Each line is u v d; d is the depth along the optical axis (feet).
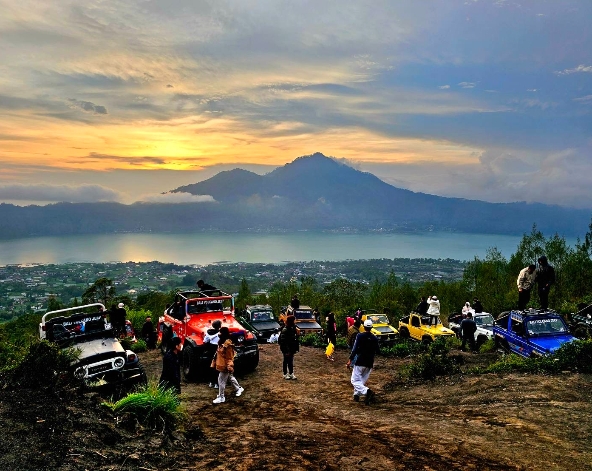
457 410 25.38
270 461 16.87
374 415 25.41
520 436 19.76
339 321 78.02
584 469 16.02
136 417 18.80
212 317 41.70
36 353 20.94
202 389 33.99
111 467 14.57
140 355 49.39
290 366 37.83
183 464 16.29
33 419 16.53
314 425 23.06
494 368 34.73
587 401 24.66
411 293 110.63
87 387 21.88
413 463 16.70
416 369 36.76
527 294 49.37
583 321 44.27
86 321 31.65
